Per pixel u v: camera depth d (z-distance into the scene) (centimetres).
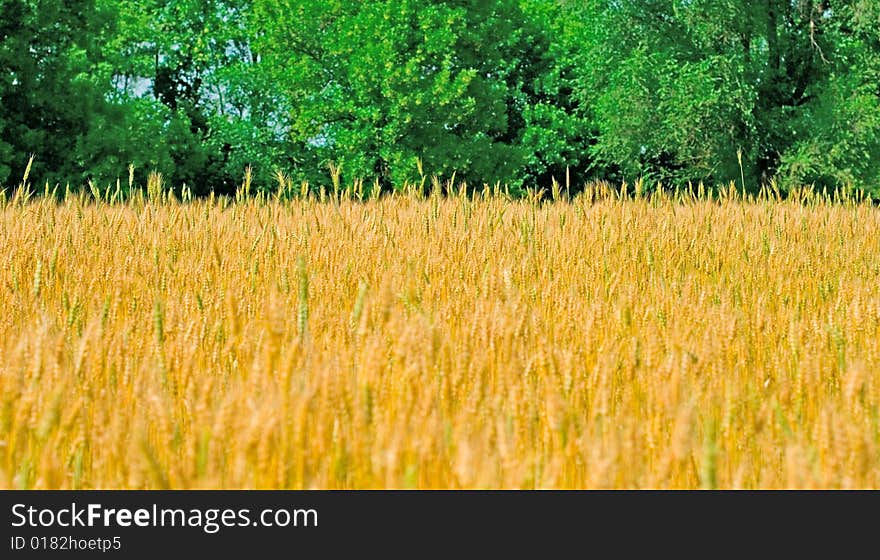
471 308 482
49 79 3266
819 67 3759
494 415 269
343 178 3884
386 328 341
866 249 980
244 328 374
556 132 4356
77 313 439
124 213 1012
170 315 372
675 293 567
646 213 1144
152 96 4388
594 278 656
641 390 325
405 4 3447
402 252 765
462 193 1213
